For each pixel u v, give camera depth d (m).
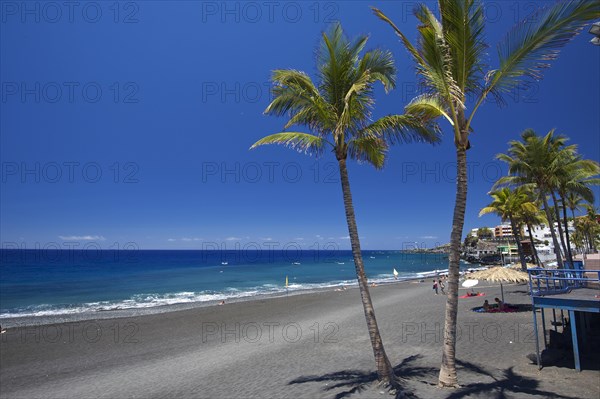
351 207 8.91
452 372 8.36
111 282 55.53
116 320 23.56
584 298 9.39
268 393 9.55
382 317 22.22
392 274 78.62
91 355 15.07
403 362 11.71
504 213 35.62
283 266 105.69
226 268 94.00
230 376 11.45
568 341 11.20
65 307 31.31
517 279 17.84
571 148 24.84
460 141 7.57
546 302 9.81
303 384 10.07
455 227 7.89
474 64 7.57
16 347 16.56
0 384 11.56
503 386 8.53
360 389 8.97
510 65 7.18
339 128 7.88
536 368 9.88
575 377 8.93
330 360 12.62
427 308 24.88
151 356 14.69
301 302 31.84
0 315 27.02
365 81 7.95
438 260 148.88
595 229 63.34
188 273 75.56
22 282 54.69
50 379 11.98
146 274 71.88
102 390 10.66
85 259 131.88
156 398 9.77
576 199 41.50
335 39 8.74
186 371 12.32
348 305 29.22
